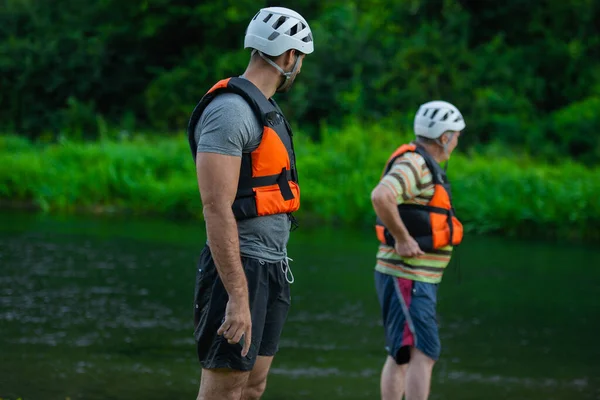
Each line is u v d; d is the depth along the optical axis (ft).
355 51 100.32
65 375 24.00
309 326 31.42
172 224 58.95
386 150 74.13
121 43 110.11
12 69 106.22
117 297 34.86
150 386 23.35
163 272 40.52
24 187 67.41
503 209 60.34
